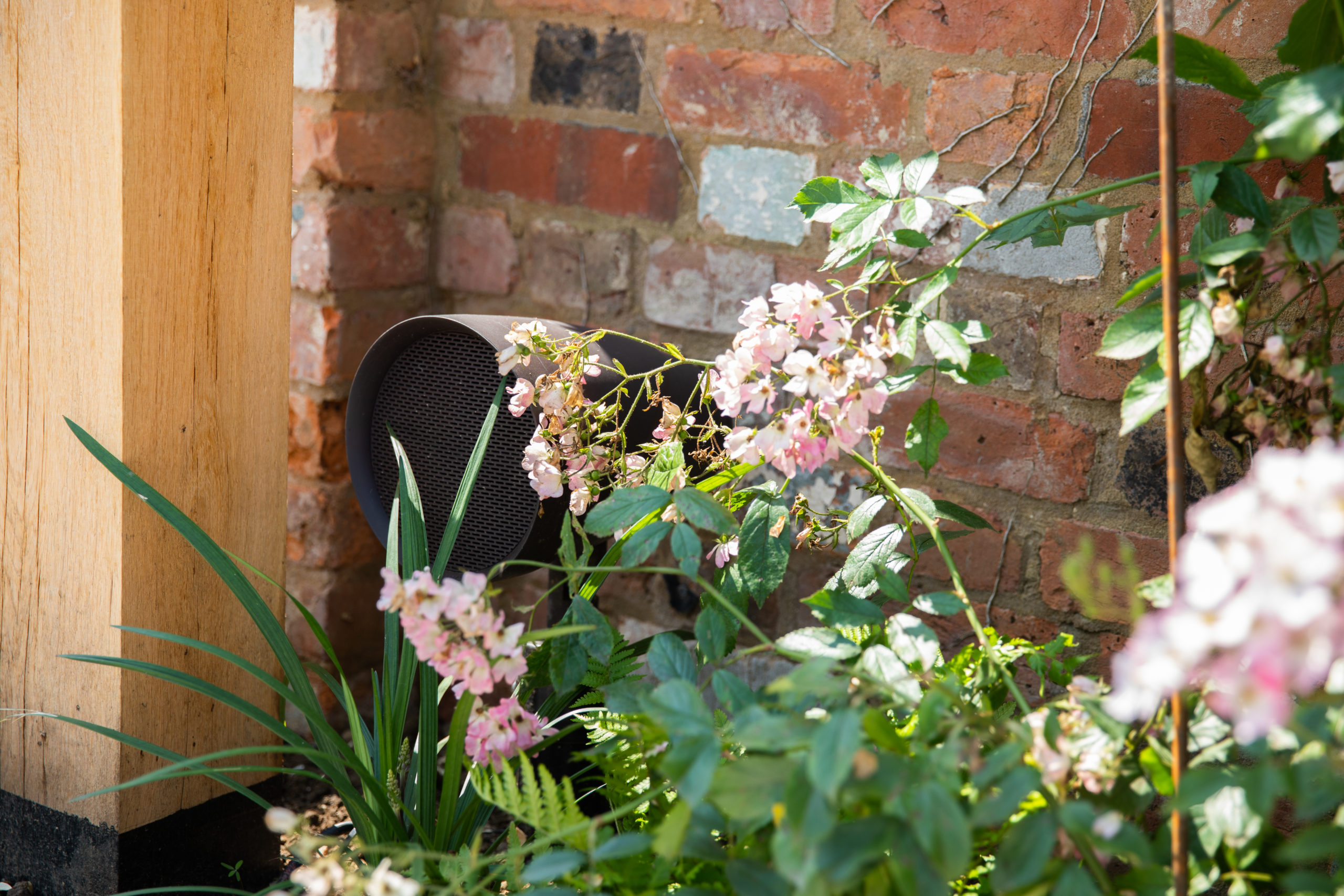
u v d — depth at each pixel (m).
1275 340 0.82
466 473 1.11
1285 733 0.77
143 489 1.04
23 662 1.18
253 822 1.26
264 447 1.22
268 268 1.19
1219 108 1.12
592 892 0.81
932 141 1.29
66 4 1.04
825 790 0.63
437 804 1.20
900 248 1.32
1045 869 0.73
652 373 1.14
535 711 1.34
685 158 1.46
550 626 1.28
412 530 1.10
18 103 1.08
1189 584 0.61
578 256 1.56
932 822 0.66
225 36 1.11
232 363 1.17
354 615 1.70
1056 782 0.76
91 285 1.07
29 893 1.19
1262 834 0.83
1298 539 0.57
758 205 1.41
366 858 1.01
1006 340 1.28
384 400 1.26
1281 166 1.09
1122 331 0.84
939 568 1.34
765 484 1.18
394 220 1.65
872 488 1.12
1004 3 1.22
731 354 1.04
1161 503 1.21
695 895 0.80
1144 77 1.16
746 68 1.39
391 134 1.62
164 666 1.14
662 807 0.95
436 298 1.72
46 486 1.13
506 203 1.62
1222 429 0.90
